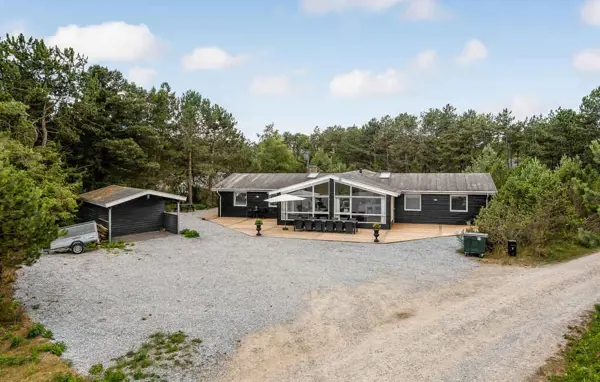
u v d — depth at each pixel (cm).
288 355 695
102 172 2588
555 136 4162
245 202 2861
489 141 5097
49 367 629
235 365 657
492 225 1585
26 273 1220
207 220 2686
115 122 2605
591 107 3988
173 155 3378
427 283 1159
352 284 1149
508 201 1836
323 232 2130
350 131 6588
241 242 1842
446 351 703
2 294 968
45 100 2059
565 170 2241
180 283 1150
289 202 2431
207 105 3816
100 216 1980
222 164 3759
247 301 993
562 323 829
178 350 710
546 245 1584
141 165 2683
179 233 2045
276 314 902
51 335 758
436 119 6231
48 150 1941
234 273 1271
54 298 993
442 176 2628
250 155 4212
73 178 2411
